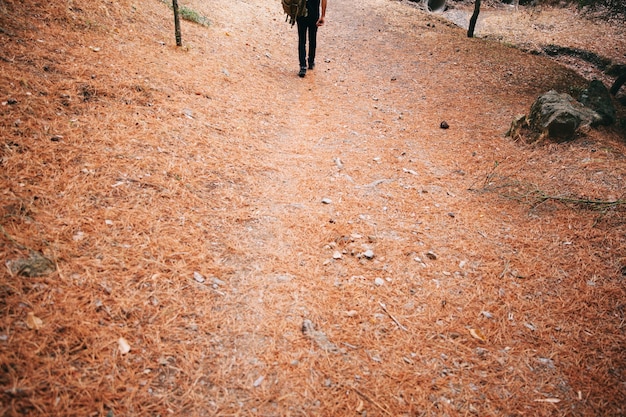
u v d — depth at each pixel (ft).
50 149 9.57
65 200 8.45
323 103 21.38
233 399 5.97
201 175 11.39
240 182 11.90
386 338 7.55
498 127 19.34
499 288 9.04
